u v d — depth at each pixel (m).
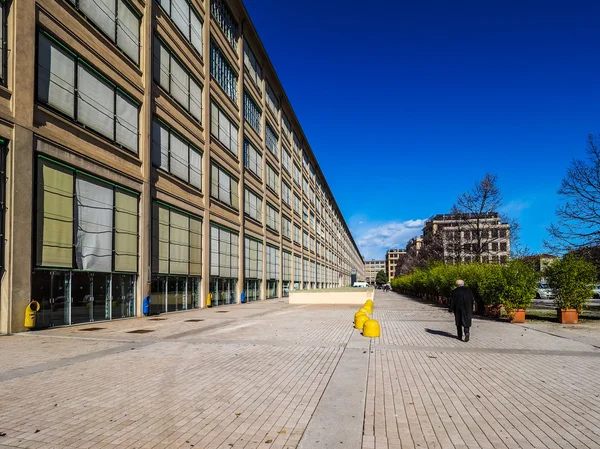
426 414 5.22
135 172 19.11
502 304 17.58
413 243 92.50
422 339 11.44
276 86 46.66
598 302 36.16
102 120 17.06
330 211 89.31
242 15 35.00
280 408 5.36
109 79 17.52
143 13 20.31
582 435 4.56
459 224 34.19
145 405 5.48
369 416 5.14
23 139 12.95
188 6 25.55
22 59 13.00
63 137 14.78
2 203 12.38
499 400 5.80
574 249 21.22
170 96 22.75
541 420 5.02
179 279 23.67
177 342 10.89
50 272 14.22
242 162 34.22
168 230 22.41
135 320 17.33
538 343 10.78
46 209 14.04
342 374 7.16
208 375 7.12
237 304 31.31
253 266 37.03
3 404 5.51
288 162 52.16
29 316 12.83
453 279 24.09
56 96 14.59
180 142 24.02
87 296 16.03
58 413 5.16
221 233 29.88
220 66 30.72
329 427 4.70
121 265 18.03
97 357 8.77
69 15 15.27
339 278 103.25
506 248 32.34
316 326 14.70
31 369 7.59
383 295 54.81
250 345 10.34
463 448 4.21
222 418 4.99
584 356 9.00
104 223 17.03
